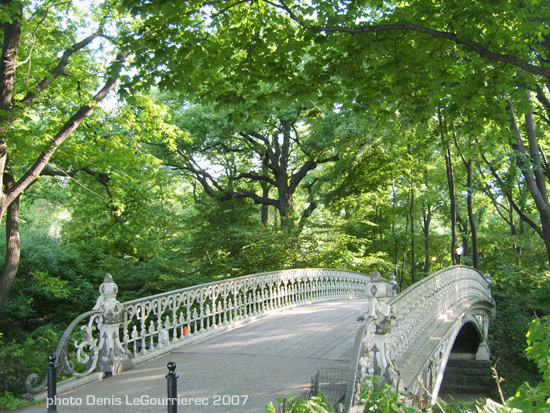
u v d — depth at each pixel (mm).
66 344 7023
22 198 20469
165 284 18156
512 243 31391
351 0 7863
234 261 22906
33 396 6293
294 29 8586
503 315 24531
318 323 11953
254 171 32125
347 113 23781
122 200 19359
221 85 8773
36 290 17469
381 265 27484
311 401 4578
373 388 5242
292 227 25578
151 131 17188
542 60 13836
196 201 28391
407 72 8562
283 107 8750
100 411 5840
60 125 15234
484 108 9406
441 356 10578
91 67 15141
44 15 11797
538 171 17469
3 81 10656
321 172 33594
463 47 8609
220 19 8836
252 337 10430
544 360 4402
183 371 7707
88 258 21500
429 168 28219
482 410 5719
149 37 7844
